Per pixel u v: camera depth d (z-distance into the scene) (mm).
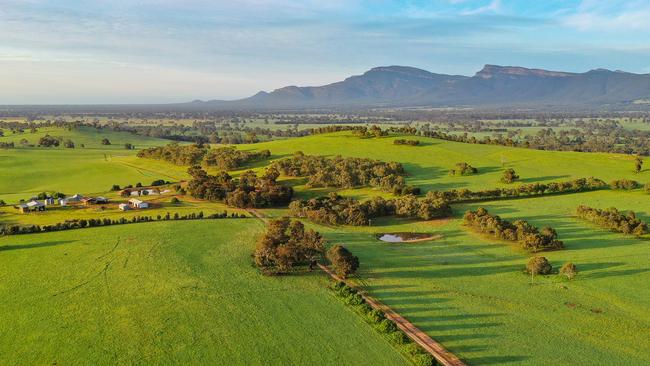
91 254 73688
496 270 70625
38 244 78750
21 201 114375
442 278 67438
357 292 60500
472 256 77312
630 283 64125
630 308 56812
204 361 45062
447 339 49812
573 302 58719
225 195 114562
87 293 59750
